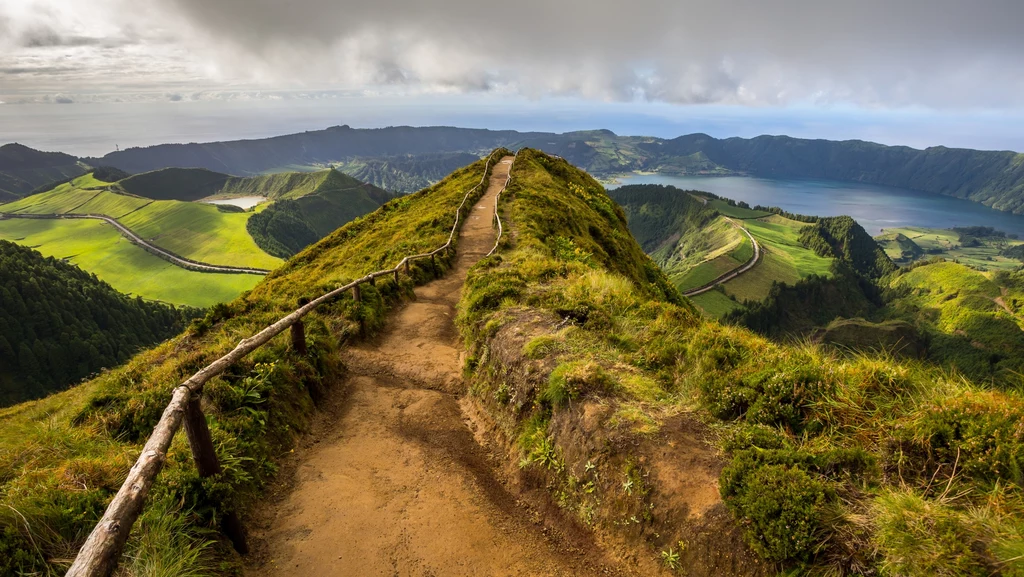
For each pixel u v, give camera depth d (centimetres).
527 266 1334
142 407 661
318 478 645
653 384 629
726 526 428
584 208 3191
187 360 777
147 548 398
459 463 688
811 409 514
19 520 393
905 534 342
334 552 524
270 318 1003
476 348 930
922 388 505
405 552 529
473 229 2517
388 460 693
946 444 420
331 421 800
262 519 562
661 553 460
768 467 428
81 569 273
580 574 497
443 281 1775
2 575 367
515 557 525
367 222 3541
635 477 502
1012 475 374
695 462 489
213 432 588
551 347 735
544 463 607
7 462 543
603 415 570
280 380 748
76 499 437
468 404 859
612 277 1230
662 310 928
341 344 1068
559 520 561
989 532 333
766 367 589
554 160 4966
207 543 449
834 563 363
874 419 477
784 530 381
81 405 742
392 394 891
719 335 717
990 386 477
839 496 398
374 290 1334
